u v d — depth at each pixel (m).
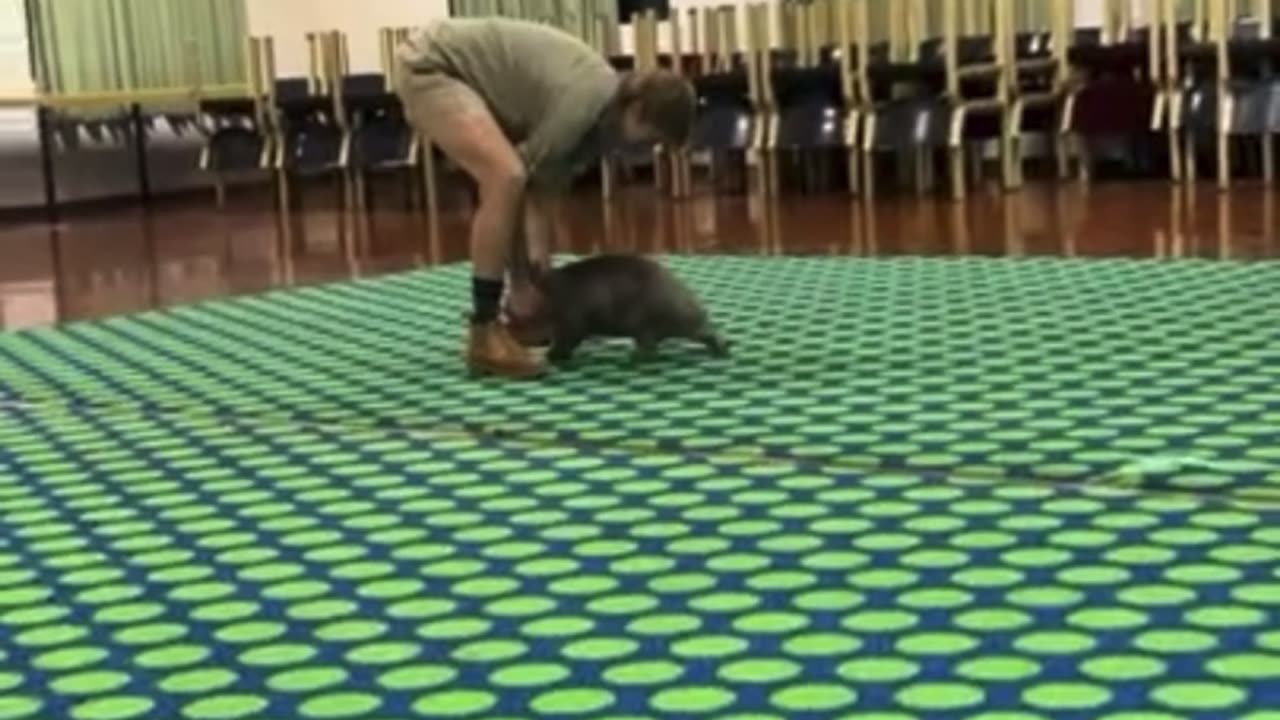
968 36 9.85
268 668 2.35
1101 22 10.34
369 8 12.80
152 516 3.20
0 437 3.95
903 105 9.27
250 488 3.37
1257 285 5.20
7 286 7.33
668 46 11.39
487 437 3.72
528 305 4.46
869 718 2.07
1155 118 9.00
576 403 4.01
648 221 8.65
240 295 6.48
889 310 5.12
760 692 2.17
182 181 12.61
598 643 2.38
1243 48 8.55
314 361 4.80
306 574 2.78
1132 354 4.23
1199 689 2.11
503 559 2.80
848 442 3.48
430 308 5.79
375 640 2.44
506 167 4.27
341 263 7.53
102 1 12.00
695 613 2.49
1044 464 3.22
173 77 12.40
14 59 11.70
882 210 8.55
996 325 4.75
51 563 2.92
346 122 10.88
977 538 2.78
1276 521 2.79
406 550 2.89
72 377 4.72
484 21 4.41
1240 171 9.20
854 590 2.55
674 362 4.45
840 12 9.38
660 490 3.19
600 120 4.27
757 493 3.13
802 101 9.63
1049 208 8.09
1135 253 6.18
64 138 11.88
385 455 3.59
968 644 2.30
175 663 2.39
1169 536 2.73
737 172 10.52
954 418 3.64
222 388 4.44
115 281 7.32
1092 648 2.27
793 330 4.86
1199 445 3.30
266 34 12.90
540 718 2.12
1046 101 9.47
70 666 2.39
